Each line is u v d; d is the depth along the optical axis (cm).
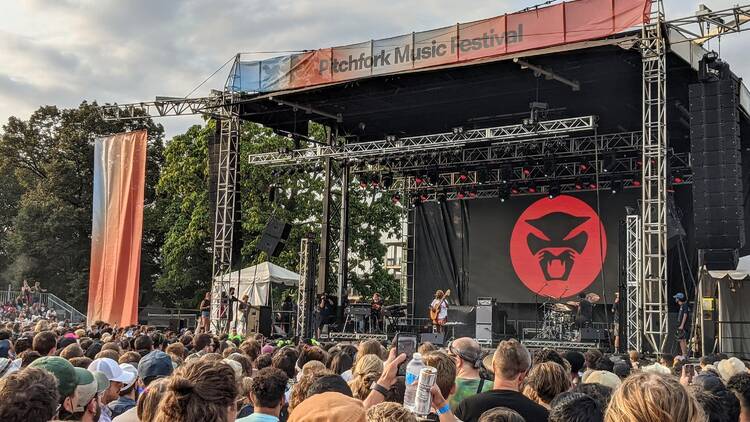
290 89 1938
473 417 432
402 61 1770
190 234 3444
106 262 2083
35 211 4522
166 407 289
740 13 1461
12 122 4984
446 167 2456
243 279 2448
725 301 1636
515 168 2489
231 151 2119
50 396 280
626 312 1784
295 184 3406
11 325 1462
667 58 1675
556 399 341
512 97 2038
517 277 2503
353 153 2153
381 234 3647
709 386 451
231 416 306
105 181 2120
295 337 1939
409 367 369
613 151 2161
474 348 520
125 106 2133
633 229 1745
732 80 1505
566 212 2456
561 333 2166
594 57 1680
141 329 1609
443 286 2630
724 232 1488
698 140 1523
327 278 2286
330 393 270
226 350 803
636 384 219
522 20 1642
